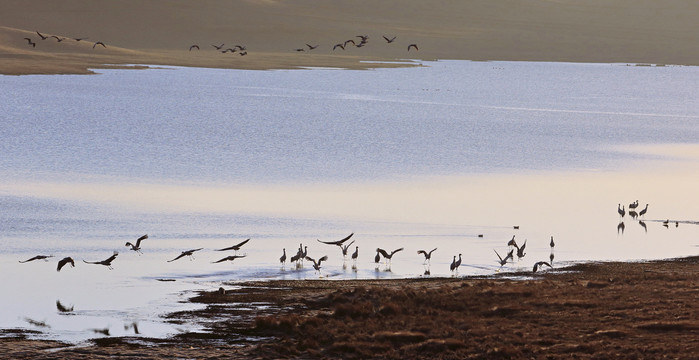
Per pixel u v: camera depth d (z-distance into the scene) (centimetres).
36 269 5956
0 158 11019
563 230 7700
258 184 9906
